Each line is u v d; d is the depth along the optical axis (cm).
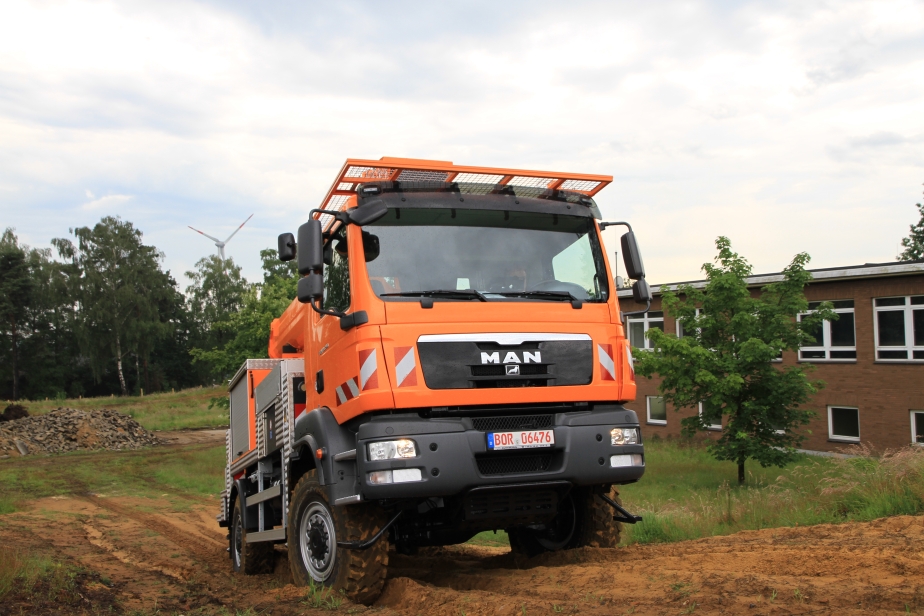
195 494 1912
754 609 398
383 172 593
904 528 672
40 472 2477
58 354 8181
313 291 548
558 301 582
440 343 530
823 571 488
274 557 814
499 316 553
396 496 497
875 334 2183
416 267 562
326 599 535
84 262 7356
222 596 635
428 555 841
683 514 1044
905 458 971
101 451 3291
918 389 2078
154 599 631
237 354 2286
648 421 2923
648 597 444
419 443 505
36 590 600
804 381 1708
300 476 650
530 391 541
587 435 546
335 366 574
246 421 821
